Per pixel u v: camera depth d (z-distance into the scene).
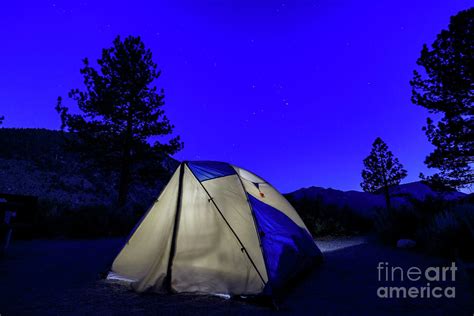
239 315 2.78
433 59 15.28
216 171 4.21
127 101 17.28
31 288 3.64
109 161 16.91
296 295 3.46
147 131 17.11
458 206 6.77
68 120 16.02
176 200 4.06
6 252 6.36
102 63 17.52
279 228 4.43
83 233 10.05
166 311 2.88
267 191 5.28
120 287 3.70
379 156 28.02
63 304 3.06
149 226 4.13
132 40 18.00
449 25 15.16
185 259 3.71
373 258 5.54
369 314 2.76
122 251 4.13
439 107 15.05
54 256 6.02
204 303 3.13
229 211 3.86
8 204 7.49
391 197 21.94
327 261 5.51
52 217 10.63
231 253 3.62
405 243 6.34
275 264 3.63
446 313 2.68
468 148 14.38
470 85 14.24
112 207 12.79
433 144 15.34
